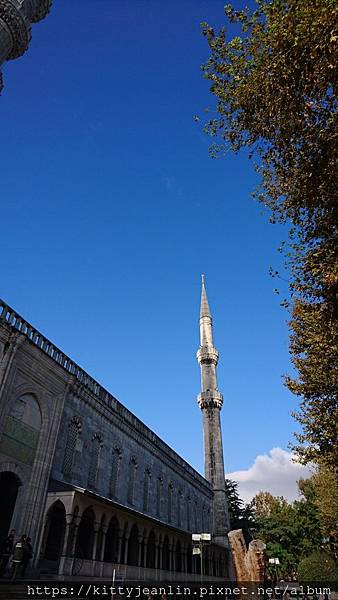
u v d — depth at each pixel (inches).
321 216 495.5
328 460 792.9
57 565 873.5
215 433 2628.0
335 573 1616.6
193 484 2107.5
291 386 751.1
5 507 828.0
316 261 519.8
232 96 490.3
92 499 905.5
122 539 1039.0
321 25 364.2
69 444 1031.6
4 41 951.6
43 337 988.6
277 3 427.2
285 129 460.1
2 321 839.1
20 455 847.1
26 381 895.1
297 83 422.3
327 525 1700.3
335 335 596.4
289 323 767.1
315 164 448.8
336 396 713.6
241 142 521.3
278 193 573.6
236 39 468.4
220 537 2233.0
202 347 2982.3
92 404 1158.3
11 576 701.3
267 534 2554.1
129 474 1363.2
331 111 428.1
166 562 1304.1
